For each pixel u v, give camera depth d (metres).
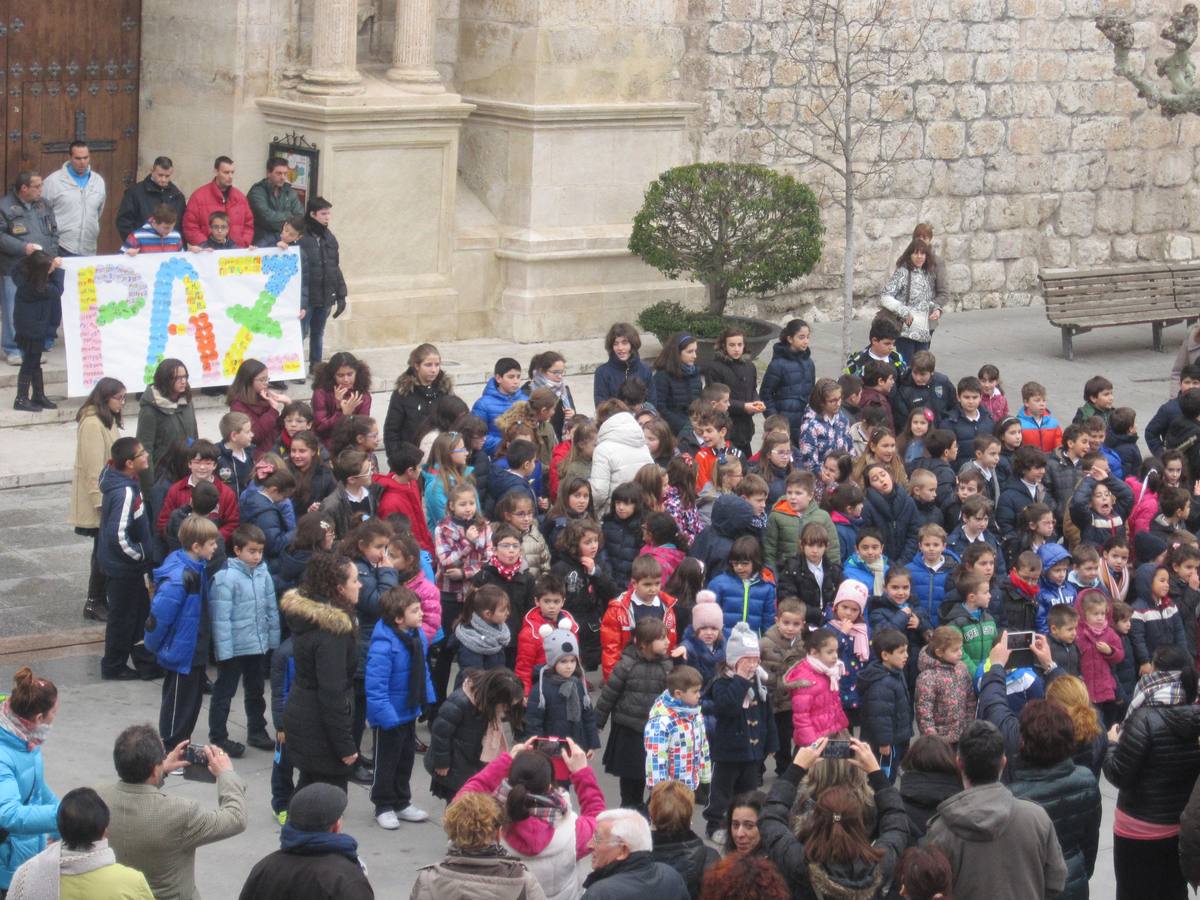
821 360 26.06
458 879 8.89
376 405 22.67
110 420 15.99
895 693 12.77
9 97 23.73
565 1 25.00
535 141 25.03
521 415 16.64
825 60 27.67
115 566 14.68
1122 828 11.28
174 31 24.34
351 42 23.55
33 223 20.95
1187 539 15.75
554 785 10.40
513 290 25.44
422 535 15.05
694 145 26.86
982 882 9.55
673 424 18.78
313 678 11.88
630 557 15.00
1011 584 14.72
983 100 29.30
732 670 12.69
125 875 8.76
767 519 15.14
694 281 26.48
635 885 9.04
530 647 13.09
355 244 24.06
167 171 22.22
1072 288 26.94
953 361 26.55
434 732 12.00
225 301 21.70
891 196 28.81
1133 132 31.05
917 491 16.05
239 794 9.80
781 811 9.93
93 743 13.68
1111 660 14.12
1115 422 18.67
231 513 14.78
